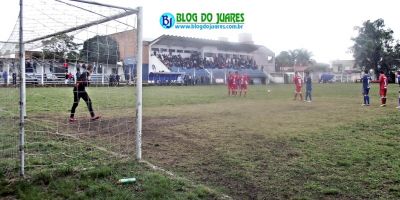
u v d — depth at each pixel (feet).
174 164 20.20
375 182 17.13
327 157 21.74
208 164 20.30
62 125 33.55
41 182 16.05
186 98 70.44
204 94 83.61
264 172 18.81
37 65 46.44
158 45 153.89
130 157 20.83
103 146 23.99
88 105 36.99
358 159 21.18
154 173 17.67
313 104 59.11
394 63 219.00
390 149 23.68
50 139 25.73
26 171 17.28
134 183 16.30
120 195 14.70
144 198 14.57
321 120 38.29
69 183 15.80
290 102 62.90
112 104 51.52
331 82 202.69
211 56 174.50
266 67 197.36
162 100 65.05
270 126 34.04
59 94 68.69
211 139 27.55
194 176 18.06
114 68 24.73
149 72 136.77
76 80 36.24
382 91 55.31
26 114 40.70
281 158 21.62
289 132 30.60
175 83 140.87
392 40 221.25
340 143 25.79
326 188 16.30
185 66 156.56
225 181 17.37
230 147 24.64
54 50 31.63
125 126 33.50
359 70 228.02
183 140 27.12
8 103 40.34
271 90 108.37
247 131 31.24
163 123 36.11
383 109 50.19
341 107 53.57
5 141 23.63
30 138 25.79
